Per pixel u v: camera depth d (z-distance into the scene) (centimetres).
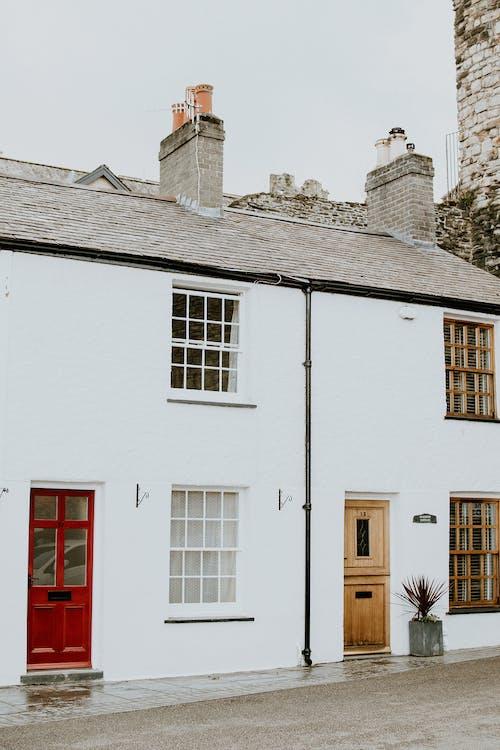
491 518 1517
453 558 1466
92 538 1194
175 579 1251
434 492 1440
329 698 1015
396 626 1385
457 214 1978
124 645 1175
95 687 1103
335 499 1353
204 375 1327
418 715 913
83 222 1307
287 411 1332
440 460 1455
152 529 1214
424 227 1702
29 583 1153
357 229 1708
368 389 1407
